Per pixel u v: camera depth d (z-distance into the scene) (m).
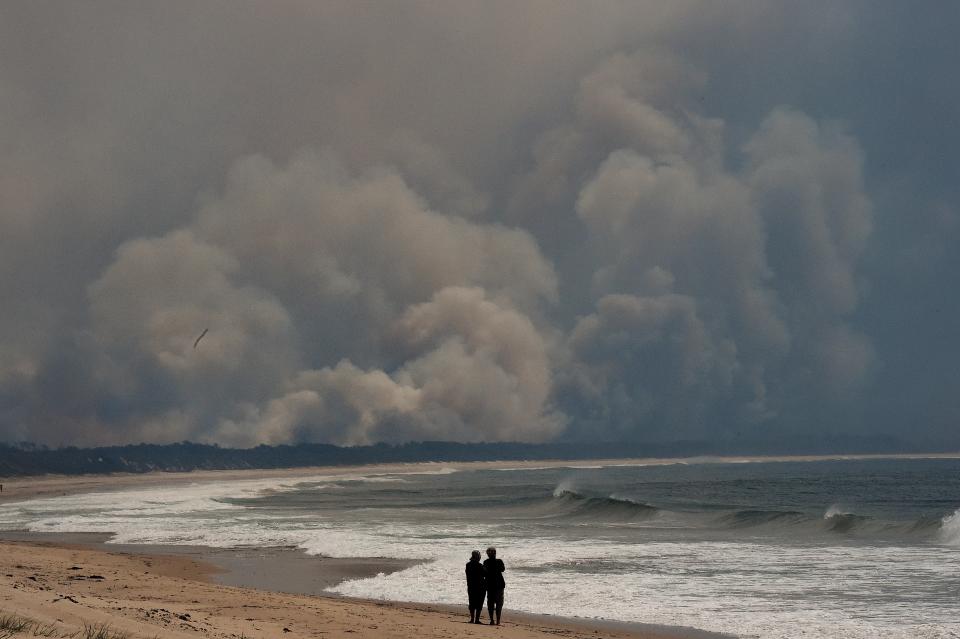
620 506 68.38
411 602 26.88
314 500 93.75
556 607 25.94
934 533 45.59
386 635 18.73
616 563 35.66
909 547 40.34
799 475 191.88
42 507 79.94
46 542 46.31
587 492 113.88
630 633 22.14
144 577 27.92
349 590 29.06
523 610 25.48
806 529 52.09
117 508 76.56
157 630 15.23
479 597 22.42
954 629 21.98
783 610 25.05
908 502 96.25
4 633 12.93
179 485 146.62
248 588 29.28
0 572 25.59
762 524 55.62
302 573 33.12
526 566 34.94
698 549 40.62
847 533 48.75
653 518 63.09
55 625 14.34
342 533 49.88
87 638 13.43
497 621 22.34
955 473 194.75
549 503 78.94
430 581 30.73
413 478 192.75
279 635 17.16
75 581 25.38
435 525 56.59
